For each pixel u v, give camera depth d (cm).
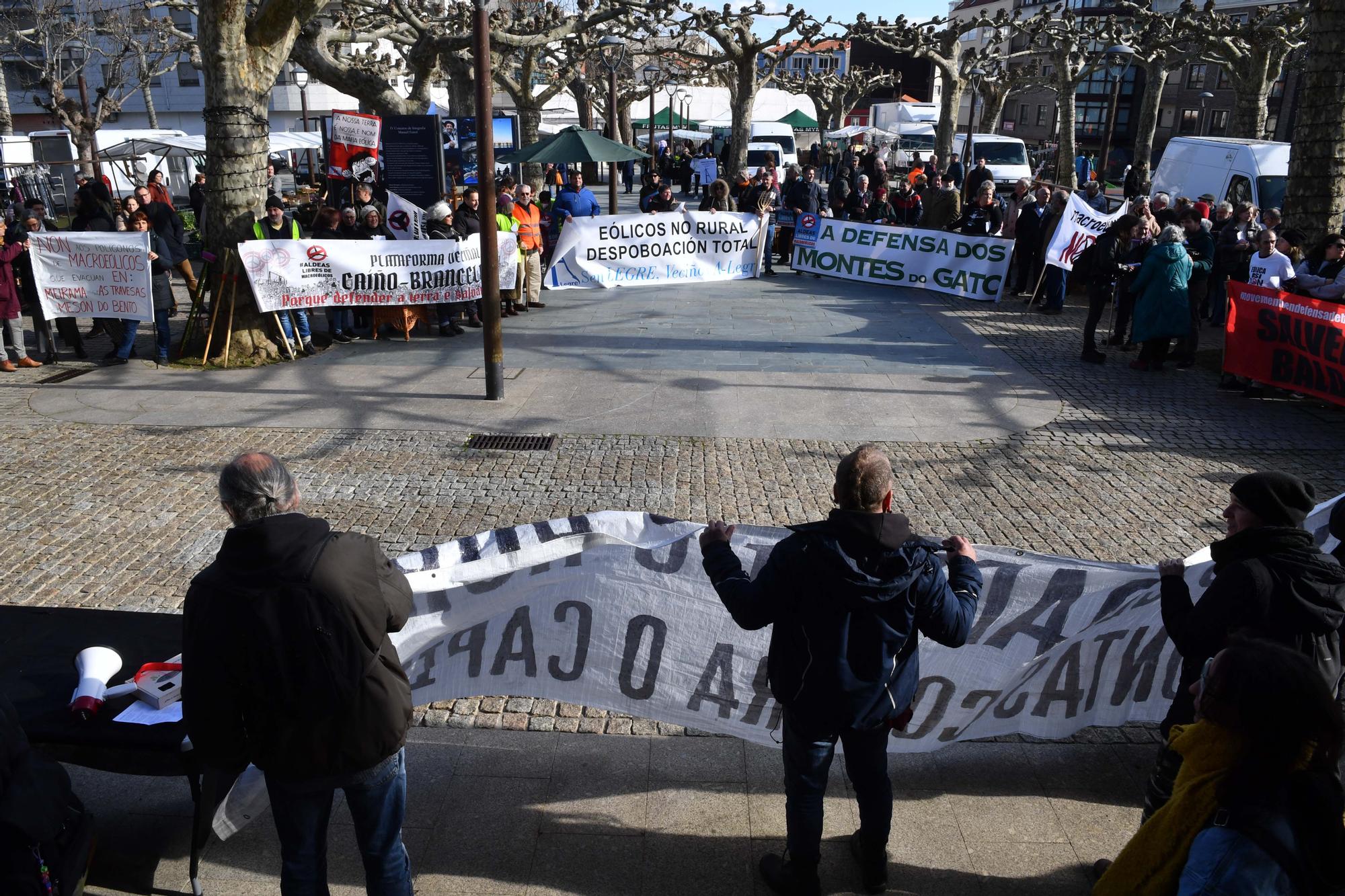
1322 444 828
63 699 317
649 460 766
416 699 372
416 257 1123
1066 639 363
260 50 1038
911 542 279
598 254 1549
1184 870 198
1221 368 1073
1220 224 1344
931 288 1549
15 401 914
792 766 297
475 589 353
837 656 277
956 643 287
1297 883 189
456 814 357
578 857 335
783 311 1373
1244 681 196
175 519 647
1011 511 677
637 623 364
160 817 351
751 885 324
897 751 384
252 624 236
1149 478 744
